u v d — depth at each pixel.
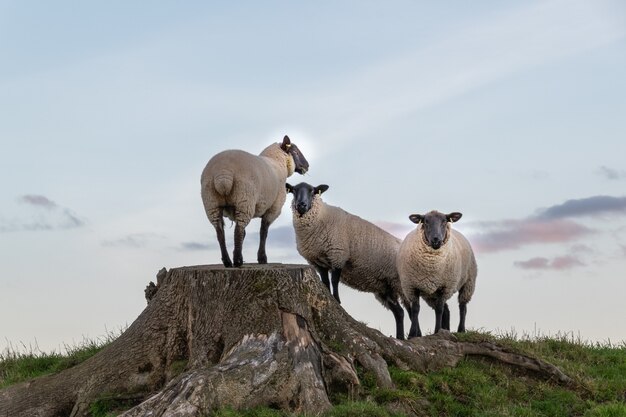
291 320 11.11
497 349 12.52
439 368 12.19
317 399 10.45
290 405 10.42
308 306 11.51
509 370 12.47
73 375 11.94
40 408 11.60
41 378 12.13
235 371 10.39
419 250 13.56
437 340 12.60
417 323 14.10
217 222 12.45
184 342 11.81
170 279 12.06
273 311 11.12
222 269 11.56
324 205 14.95
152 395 10.88
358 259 15.11
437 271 13.68
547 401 11.65
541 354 13.55
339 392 10.93
